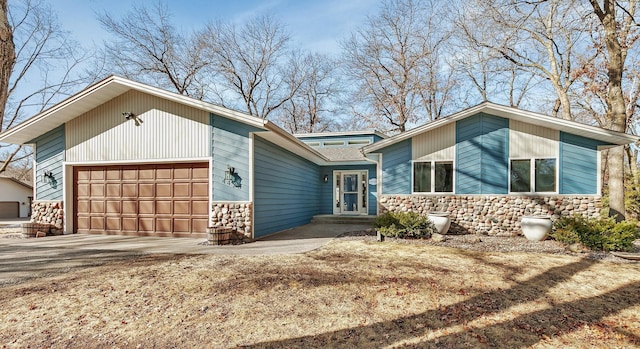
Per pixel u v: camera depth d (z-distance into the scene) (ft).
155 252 23.40
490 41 51.08
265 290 14.89
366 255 22.36
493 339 10.57
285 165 36.96
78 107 30.73
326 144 58.85
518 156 32.27
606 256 22.21
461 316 12.28
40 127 31.91
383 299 13.89
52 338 10.55
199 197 29.71
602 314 12.67
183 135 29.55
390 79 79.92
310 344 10.18
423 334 10.86
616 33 34.68
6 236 32.63
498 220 32.30
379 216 32.60
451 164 34.24
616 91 33.73
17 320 11.84
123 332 10.94
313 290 14.90
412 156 35.35
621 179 34.81
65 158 32.50
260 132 28.07
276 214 34.22
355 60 82.02
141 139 30.53
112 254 22.74
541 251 24.07
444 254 22.79
